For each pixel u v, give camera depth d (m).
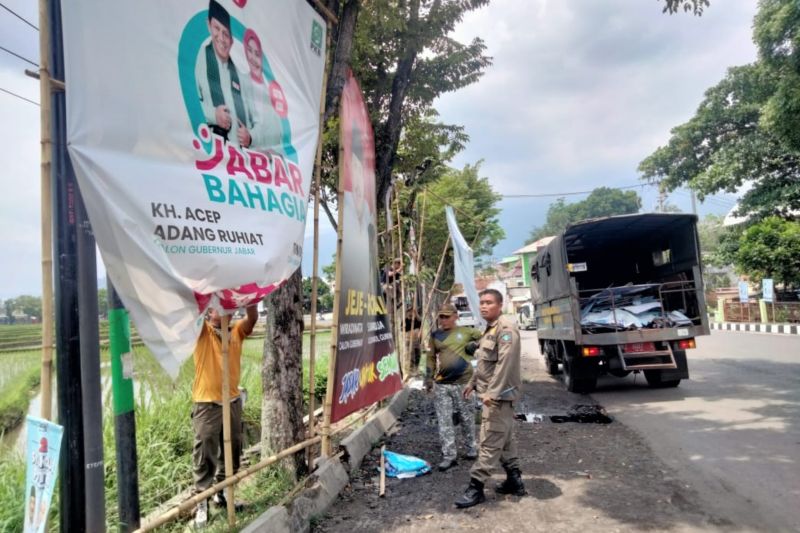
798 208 20.19
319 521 4.36
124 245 2.47
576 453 6.01
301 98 4.23
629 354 9.38
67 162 2.82
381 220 10.95
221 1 3.26
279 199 3.61
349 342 4.96
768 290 21.97
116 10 2.56
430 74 9.50
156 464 5.20
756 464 5.29
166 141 2.77
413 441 6.78
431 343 6.03
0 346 12.66
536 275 13.26
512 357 4.59
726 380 10.20
